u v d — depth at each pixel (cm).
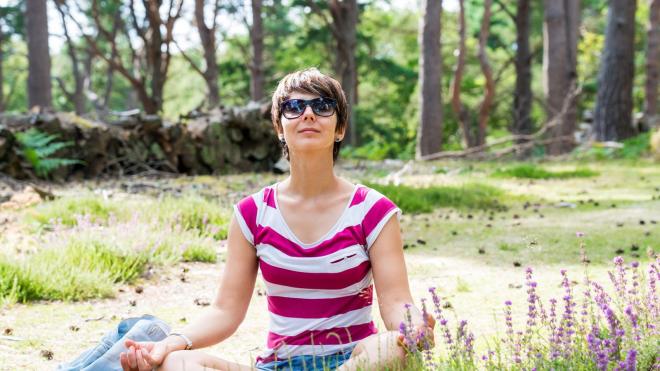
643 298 294
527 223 758
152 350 243
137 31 2064
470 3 3447
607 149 1742
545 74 2103
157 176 1276
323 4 3058
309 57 3694
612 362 230
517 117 2695
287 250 253
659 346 249
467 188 1011
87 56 3891
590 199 917
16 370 331
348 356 248
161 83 2038
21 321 411
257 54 2648
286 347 252
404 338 228
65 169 1195
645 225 707
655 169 1336
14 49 4712
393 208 258
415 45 4197
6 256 500
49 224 709
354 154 2028
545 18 2091
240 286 266
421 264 571
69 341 379
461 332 249
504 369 261
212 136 1345
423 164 1639
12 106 4819
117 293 486
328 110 253
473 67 4066
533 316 264
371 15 4144
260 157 1405
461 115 2455
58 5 1931
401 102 3741
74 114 1305
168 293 491
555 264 552
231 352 362
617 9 1900
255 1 2627
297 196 261
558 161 1681
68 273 485
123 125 1317
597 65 3462
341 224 255
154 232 609
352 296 254
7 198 866
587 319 353
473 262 575
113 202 768
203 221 691
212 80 2252
